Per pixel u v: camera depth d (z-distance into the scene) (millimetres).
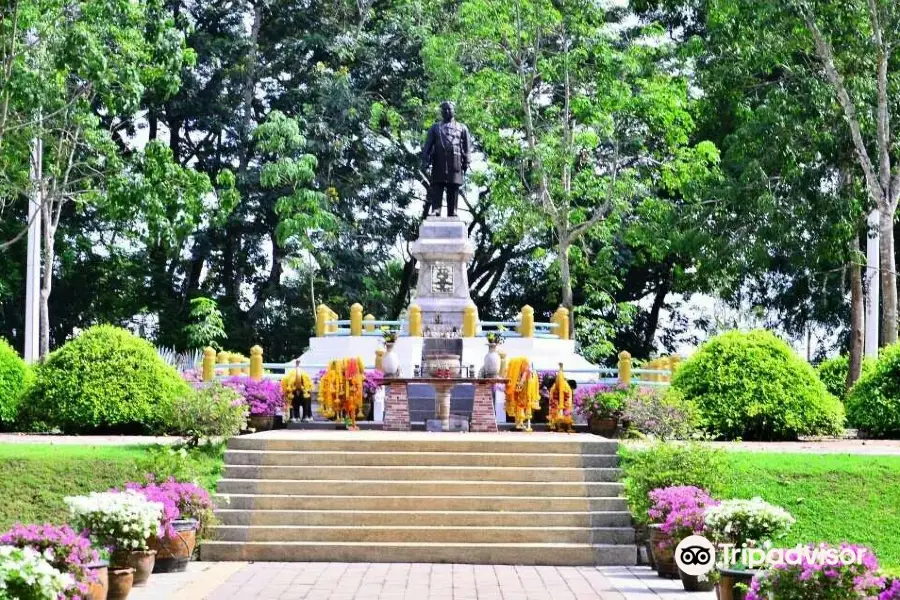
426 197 50031
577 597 14742
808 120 33688
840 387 35562
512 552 17688
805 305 46719
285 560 17656
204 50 47000
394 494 18953
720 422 24922
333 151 45531
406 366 30031
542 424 27016
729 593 13062
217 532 18031
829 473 19766
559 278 44875
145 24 29141
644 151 40250
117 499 14516
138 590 14961
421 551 17719
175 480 18047
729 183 36219
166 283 48969
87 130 33312
